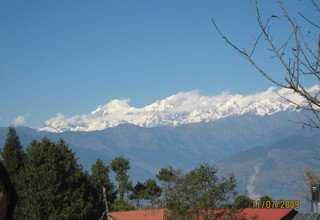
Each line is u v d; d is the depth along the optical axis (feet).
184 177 220.64
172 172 225.35
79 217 304.09
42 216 299.17
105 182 407.85
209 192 213.25
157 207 230.48
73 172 317.42
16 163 364.58
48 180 302.86
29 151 316.19
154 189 424.46
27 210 299.38
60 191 307.37
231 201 218.38
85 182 331.57
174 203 218.18
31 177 303.48
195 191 215.10
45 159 311.27
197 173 217.36
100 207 352.90
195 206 213.87
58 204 302.86
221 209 216.33
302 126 24.99
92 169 413.59
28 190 301.43
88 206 313.53
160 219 303.89
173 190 219.61
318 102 23.89
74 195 308.40
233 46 25.43
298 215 274.57
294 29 25.09
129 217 321.32
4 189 17.03
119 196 441.68
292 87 24.25
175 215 217.97
